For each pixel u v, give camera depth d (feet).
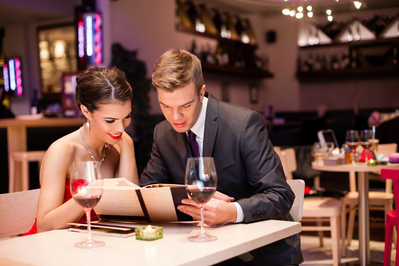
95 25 20.13
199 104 4.55
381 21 32.50
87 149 5.41
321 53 34.01
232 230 3.74
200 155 5.22
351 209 11.74
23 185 14.79
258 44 34.30
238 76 32.01
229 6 30.83
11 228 5.12
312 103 34.65
